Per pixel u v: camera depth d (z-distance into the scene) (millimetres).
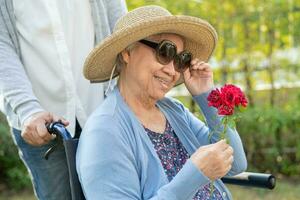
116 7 2908
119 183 2207
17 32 2697
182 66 2404
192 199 2436
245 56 6953
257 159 6832
